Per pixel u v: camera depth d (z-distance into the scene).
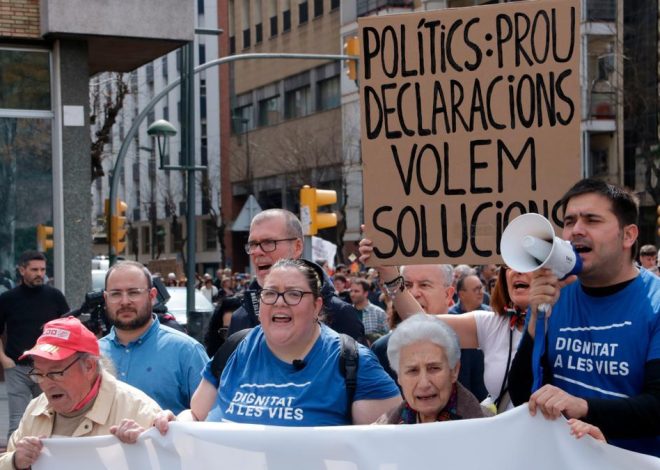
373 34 5.16
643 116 33.09
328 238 45.94
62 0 14.60
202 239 59.78
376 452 4.02
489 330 5.50
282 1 49.03
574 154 4.89
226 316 6.98
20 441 4.49
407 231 5.11
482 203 5.01
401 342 4.15
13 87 15.05
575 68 4.89
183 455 4.30
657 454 3.97
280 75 49.28
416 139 5.11
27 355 4.45
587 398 3.79
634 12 33.16
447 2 38.75
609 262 3.89
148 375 5.90
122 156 18.45
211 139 56.84
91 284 15.33
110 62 17.09
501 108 4.99
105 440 4.42
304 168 45.69
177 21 15.27
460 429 3.93
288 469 4.13
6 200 15.12
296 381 4.46
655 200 32.25
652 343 3.79
